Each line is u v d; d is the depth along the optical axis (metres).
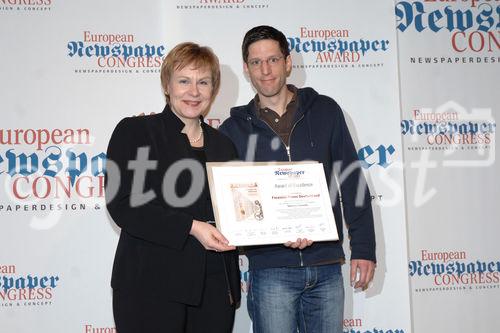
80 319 2.48
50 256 2.48
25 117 2.49
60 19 2.52
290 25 2.61
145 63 2.55
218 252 1.94
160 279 1.81
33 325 2.46
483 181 2.70
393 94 2.62
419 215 2.67
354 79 2.62
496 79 2.70
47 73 2.51
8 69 2.49
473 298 2.67
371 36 2.63
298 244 2.02
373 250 2.24
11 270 2.46
